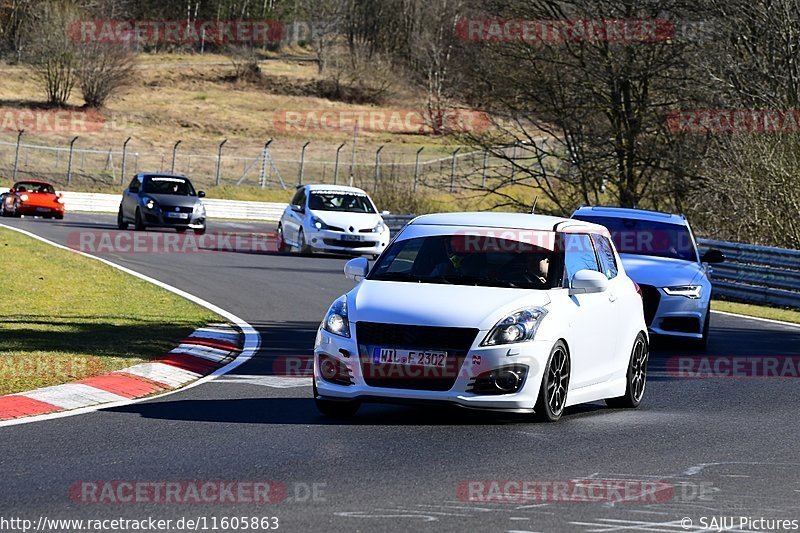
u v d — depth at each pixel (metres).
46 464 26.88
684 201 122.81
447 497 24.47
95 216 166.12
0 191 178.75
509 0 122.81
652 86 122.00
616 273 40.84
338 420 34.16
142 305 62.12
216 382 41.28
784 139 105.69
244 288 74.50
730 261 93.69
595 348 36.91
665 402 40.91
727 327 68.81
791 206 103.62
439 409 36.72
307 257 106.44
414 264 36.78
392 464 27.86
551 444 31.09
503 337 33.03
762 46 119.06
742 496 25.53
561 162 133.00
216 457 28.20
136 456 28.08
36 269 74.69
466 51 126.38
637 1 117.56
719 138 115.38
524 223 38.25
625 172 122.12
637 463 28.89
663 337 62.22
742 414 38.19
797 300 86.75
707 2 118.00
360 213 109.75
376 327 33.38
